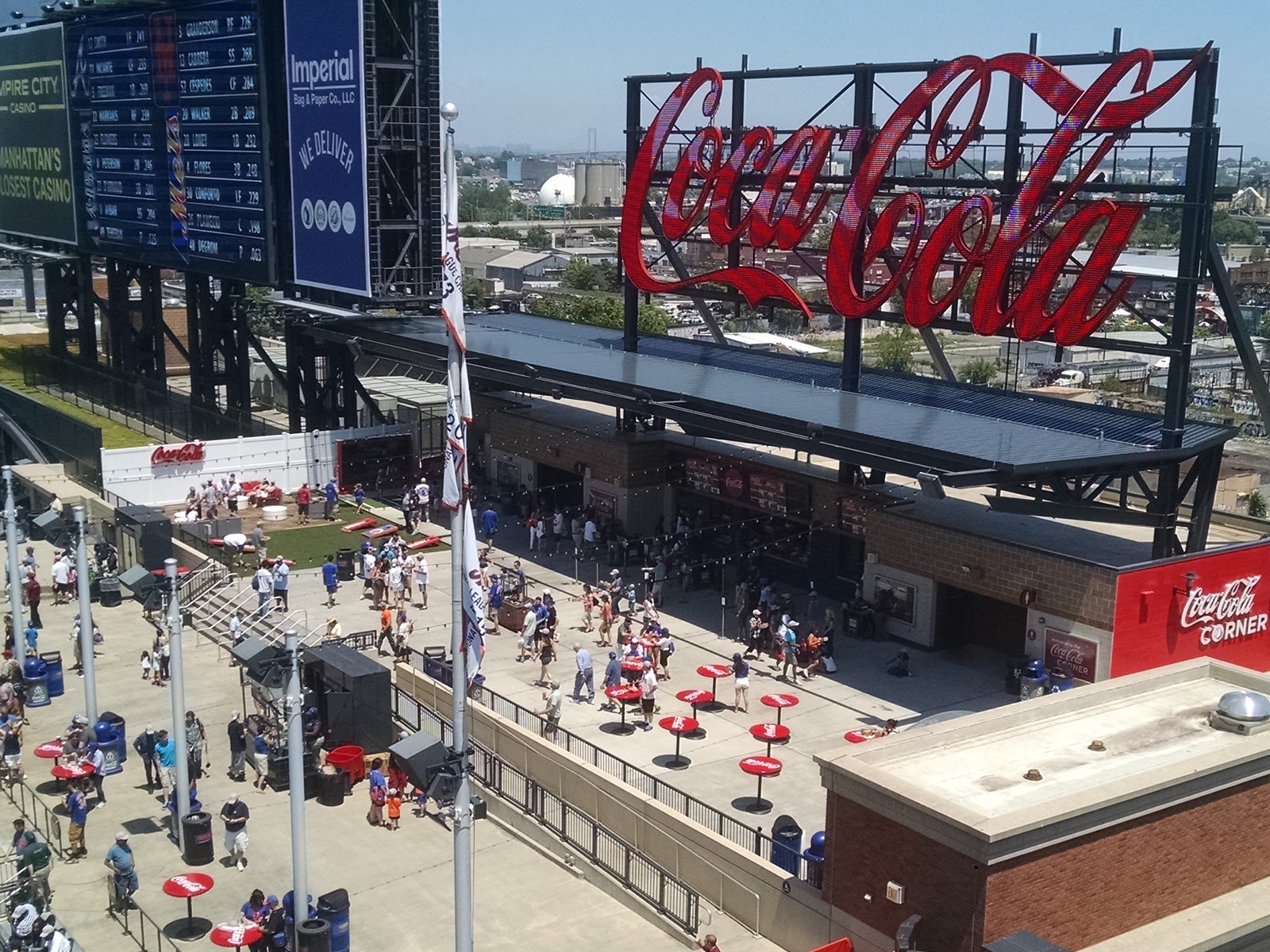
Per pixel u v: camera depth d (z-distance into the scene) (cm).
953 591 4456
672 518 5750
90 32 7938
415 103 6400
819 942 2744
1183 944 2470
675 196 5722
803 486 5022
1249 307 13862
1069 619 3916
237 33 6650
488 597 4844
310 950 2861
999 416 4562
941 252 4559
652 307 12381
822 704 4031
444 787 2278
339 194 6306
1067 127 4172
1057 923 2419
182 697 3403
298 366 7075
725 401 4800
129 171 7806
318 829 3575
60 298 9500
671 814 3209
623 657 4150
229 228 6975
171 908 3145
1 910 3061
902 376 5356
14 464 7031
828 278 4997
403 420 7175
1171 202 4003
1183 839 2581
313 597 5153
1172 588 3891
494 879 3316
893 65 4872
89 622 3959
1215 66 3906
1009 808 2459
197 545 5625
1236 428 4253
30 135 8944
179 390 9012
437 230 6612
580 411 6494
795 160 5125
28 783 3806
